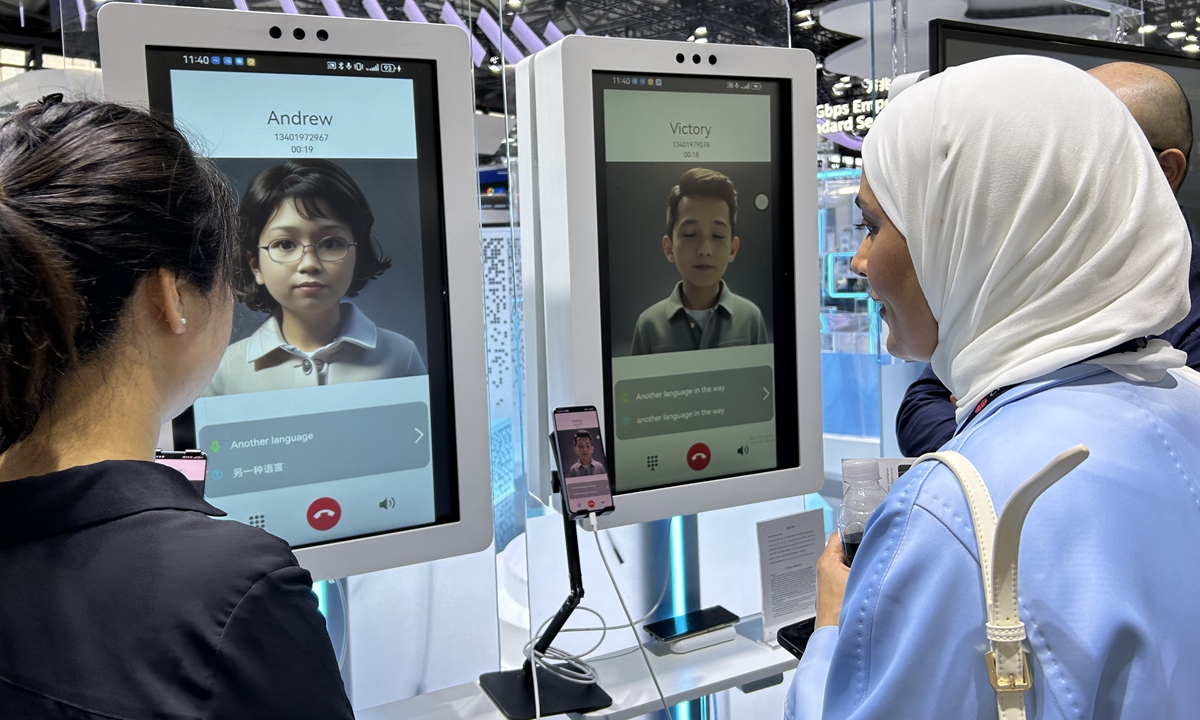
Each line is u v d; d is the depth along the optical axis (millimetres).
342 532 1391
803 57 1698
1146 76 1611
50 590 554
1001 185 736
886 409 2127
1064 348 728
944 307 817
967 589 655
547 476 1669
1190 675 641
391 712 1496
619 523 1601
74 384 599
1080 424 686
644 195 1596
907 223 818
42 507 570
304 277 1327
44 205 551
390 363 1404
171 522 590
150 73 1205
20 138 579
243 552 590
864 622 710
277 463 1337
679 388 1663
